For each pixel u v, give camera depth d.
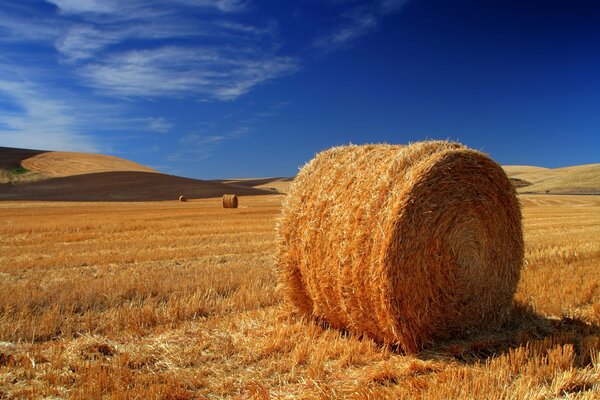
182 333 6.73
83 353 5.93
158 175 78.88
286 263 7.46
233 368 5.60
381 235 6.02
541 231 19.25
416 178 6.10
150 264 12.05
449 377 5.12
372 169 6.60
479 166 6.67
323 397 4.74
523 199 55.12
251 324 7.12
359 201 6.39
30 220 24.14
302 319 7.42
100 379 5.10
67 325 7.01
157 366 5.62
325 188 7.01
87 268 11.52
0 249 14.41
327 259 6.70
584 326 6.85
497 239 6.96
